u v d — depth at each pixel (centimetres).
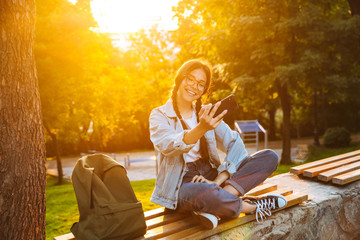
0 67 198
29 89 210
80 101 1416
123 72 2181
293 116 3156
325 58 1104
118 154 2652
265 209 246
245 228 241
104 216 192
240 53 1177
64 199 769
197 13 1143
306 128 3031
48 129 1383
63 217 551
